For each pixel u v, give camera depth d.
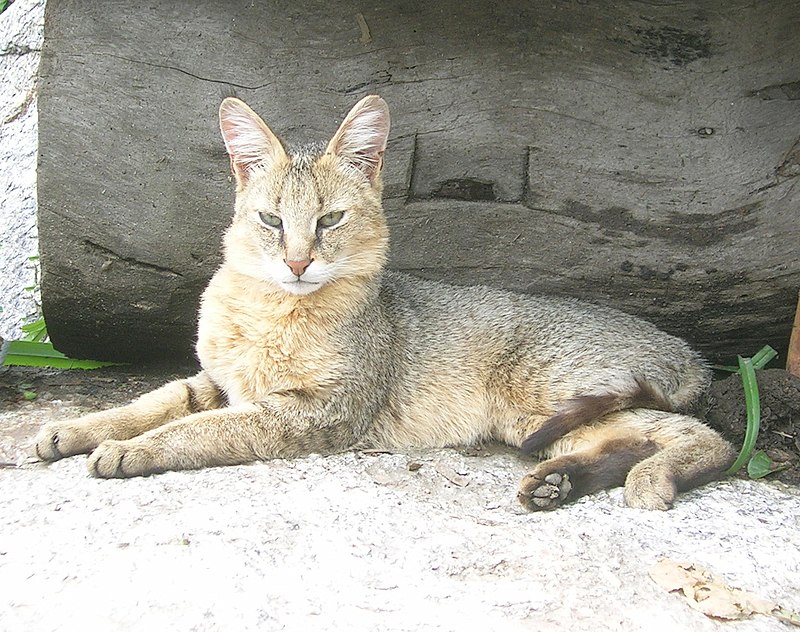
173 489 1.24
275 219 1.35
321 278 1.33
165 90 1.44
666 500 1.24
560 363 1.39
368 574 1.12
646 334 1.42
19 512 1.19
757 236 1.44
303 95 1.44
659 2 1.42
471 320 1.43
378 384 1.38
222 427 1.30
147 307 1.50
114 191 1.45
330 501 1.22
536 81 1.43
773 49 1.42
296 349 1.34
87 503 1.21
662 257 1.46
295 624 1.07
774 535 1.20
